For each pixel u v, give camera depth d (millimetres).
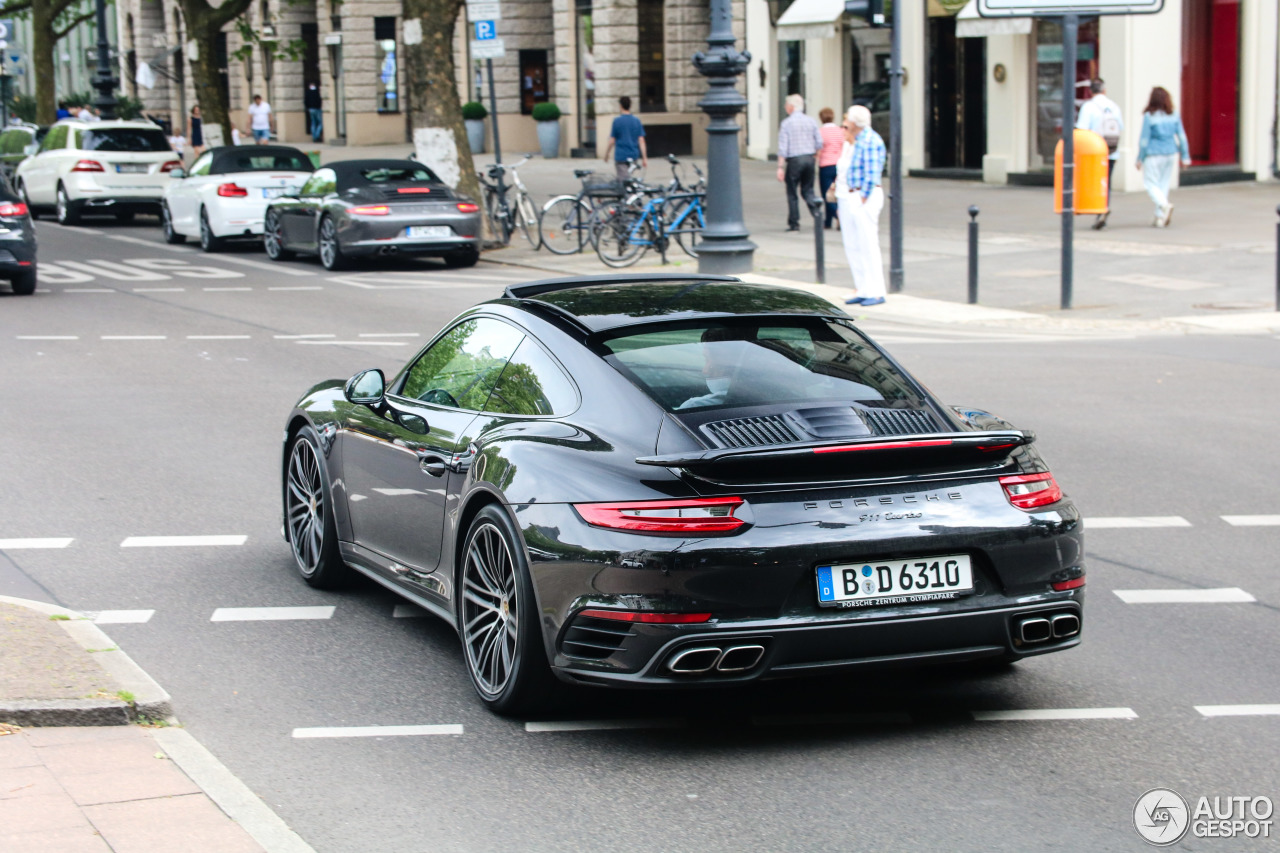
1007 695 6613
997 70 35031
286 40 65062
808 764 5793
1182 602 8023
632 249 25844
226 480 11016
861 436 5973
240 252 29875
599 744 6031
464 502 6504
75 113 60719
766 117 43375
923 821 5223
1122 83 32062
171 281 24469
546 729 6215
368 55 59188
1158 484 10703
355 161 26641
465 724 6273
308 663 7105
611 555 5648
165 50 78688
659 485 5684
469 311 7477
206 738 6098
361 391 7621
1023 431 6113
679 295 7031
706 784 5590
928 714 6375
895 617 5730
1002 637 5945
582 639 5809
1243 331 18250
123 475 11156
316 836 5137
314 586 8430
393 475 7391
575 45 48156
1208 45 33625
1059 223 28312
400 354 16750
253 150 30484
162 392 14617
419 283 24000
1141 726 6191
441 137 28578
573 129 48438
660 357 6328
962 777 5637
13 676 6328
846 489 5770
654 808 5371
